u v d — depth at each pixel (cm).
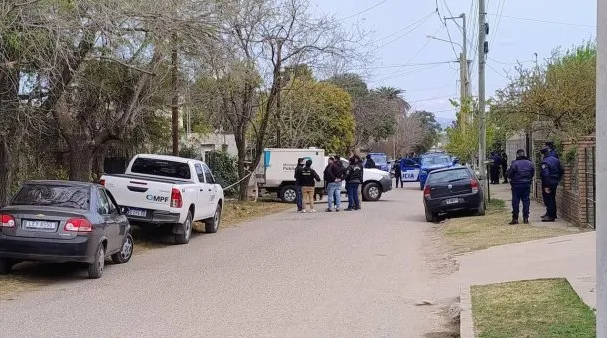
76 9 1150
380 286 1070
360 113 6906
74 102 1702
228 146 4400
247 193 3070
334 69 2927
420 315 872
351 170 2555
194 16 1382
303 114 3744
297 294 1009
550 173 1753
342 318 854
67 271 1228
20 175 1803
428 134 11062
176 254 1466
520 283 981
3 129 1384
